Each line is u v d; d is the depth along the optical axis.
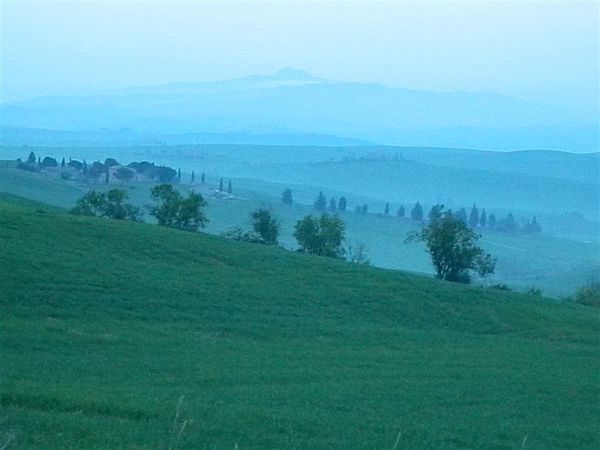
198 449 22.28
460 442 27.83
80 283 61.44
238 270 76.62
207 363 43.28
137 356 43.81
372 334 60.75
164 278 68.12
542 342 66.00
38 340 45.19
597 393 42.25
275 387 37.06
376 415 31.81
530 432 31.14
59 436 22.06
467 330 69.94
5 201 107.44
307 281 75.88
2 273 59.81
